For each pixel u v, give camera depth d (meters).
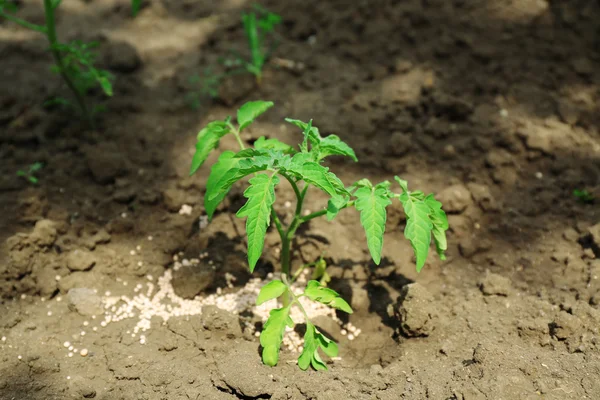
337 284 1.76
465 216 1.82
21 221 1.80
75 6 2.17
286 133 1.91
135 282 1.76
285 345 1.68
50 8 1.84
